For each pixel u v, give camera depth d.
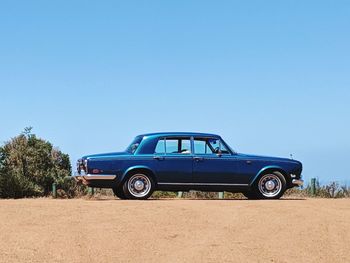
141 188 15.02
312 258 8.52
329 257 8.59
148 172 15.07
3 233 9.74
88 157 14.87
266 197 15.59
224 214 11.71
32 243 9.06
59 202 13.75
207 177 15.34
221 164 15.40
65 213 11.69
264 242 9.38
